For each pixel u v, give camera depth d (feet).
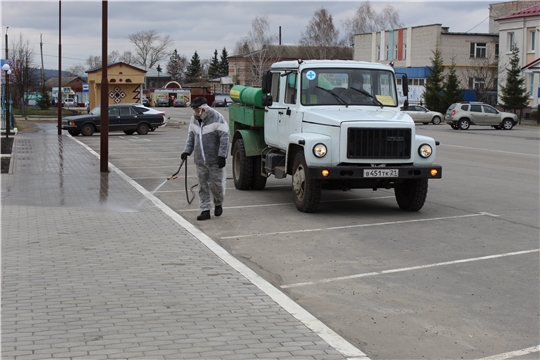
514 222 34.76
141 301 20.49
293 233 32.24
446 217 36.35
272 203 41.42
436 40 217.36
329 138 35.40
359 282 23.73
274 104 42.22
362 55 259.39
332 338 17.40
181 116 205.98
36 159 69.56
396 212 38.11
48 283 22.43
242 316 19.16
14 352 16.07
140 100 155.94
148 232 31.37
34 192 44.93
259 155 45.16
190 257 26.53
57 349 16.30
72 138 105.40
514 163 65.62
